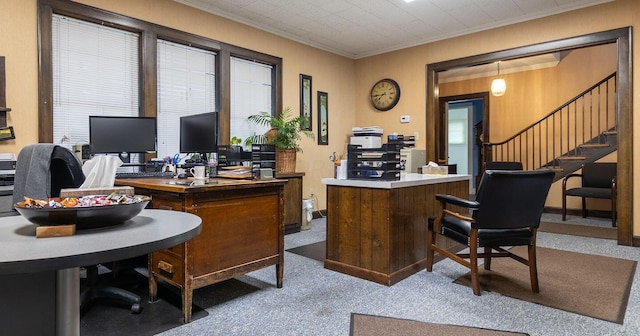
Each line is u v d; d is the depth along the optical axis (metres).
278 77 5.03
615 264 3.12
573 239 4.09
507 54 4.62
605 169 5.29
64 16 3.26
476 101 8.59
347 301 2.37
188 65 4.18
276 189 2.61
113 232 1.02
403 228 2.81
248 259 2.41
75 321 1.14
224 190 2.27
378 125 5.91
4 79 2.88
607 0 3.91
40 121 3.06
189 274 2.09
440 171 3.66
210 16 4.23
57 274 1.10
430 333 1.93
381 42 5.46
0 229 1.07
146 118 3.31
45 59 3.08
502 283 2.66
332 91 5.81
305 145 5.38
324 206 5.69
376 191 2.74
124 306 2.27
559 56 5.97
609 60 5.51
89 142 3.12
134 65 3.73
